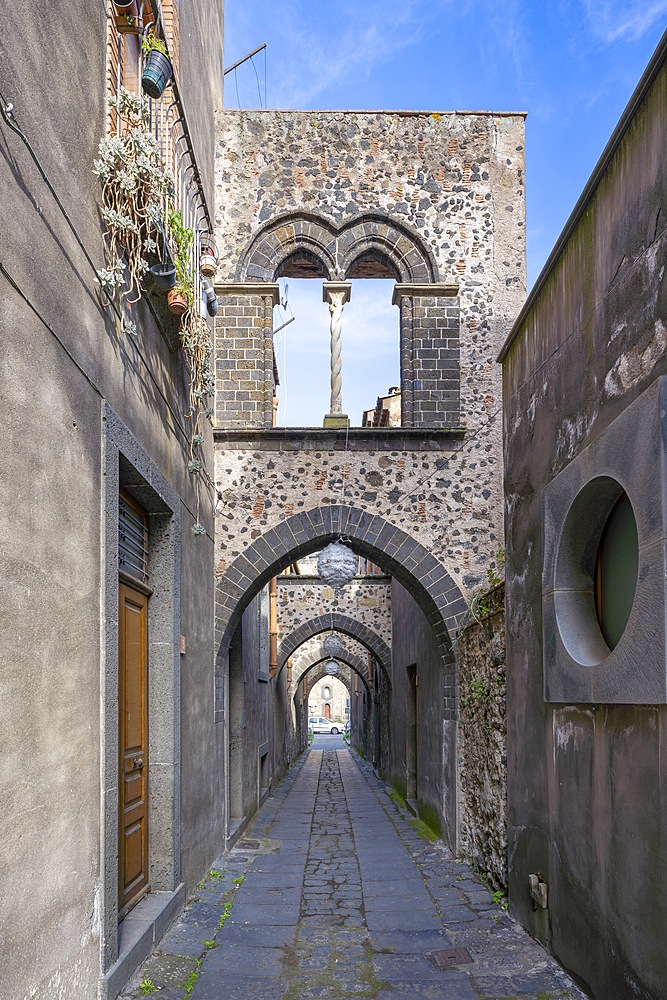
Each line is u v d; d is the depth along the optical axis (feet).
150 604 17.39
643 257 11.45
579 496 13.61
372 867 23.84
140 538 16.97
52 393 9.76
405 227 28.96
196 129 24.03
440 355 28.43
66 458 10.24
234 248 28.81
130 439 13.52
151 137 13.35
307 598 54.90
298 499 27.61
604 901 12.14
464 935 16.80
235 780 30.96
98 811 11.22
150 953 14.25
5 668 8.20
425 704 32.53
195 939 15.94
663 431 10.19
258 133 29.22
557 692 14.34
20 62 8.96
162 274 14.10
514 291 28.78
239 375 28.19
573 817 13.71
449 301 28.66
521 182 29.27
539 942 15.69
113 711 11.90
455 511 27.66
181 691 18.44
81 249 11.05
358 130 29.35
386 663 53.06
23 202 8.93
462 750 25.12
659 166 10.93
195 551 20.99
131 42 14.21
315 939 16.70
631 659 10.94
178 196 17.80
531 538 17.16
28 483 8.93
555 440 15.60
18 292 8.72
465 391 28.32
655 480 10.33
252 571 27.17
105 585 11.68
